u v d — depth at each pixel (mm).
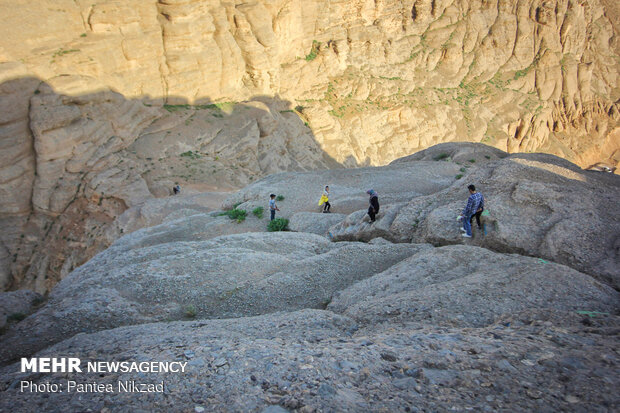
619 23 85250
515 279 7500
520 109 68938
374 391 3967
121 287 9992
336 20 64062
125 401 3996
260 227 18703
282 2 50500
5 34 28781
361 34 65125
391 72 67188
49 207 29047
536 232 10008
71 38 33219
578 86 76188
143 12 37562
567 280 7293
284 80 55406
